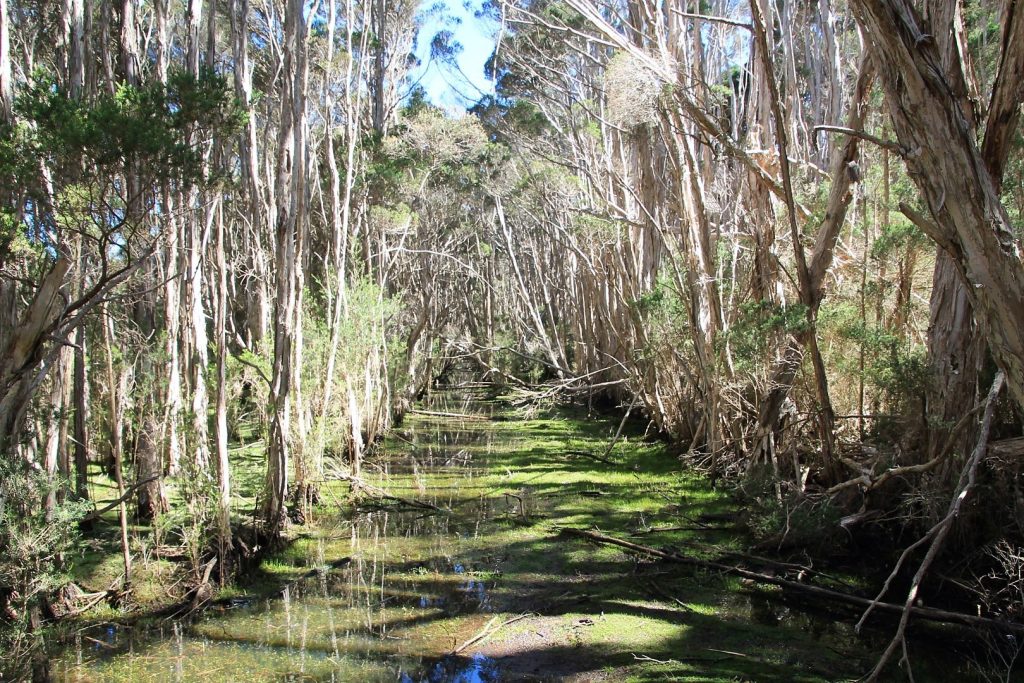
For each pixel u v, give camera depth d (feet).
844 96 60.03
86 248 24.53
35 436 24.79
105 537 32.83
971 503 27.14
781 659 23.49
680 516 40.04
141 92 22.31
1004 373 15.66
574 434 69.92
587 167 74.18
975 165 15.08
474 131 88.28
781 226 45.37
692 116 39.29
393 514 42.29
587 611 27.78
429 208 96.94
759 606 28.17
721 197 52.70
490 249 115.65
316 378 46.39
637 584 30.55
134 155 20.54
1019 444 23.57
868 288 39.32
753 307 37.24
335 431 47.11
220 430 30.68
